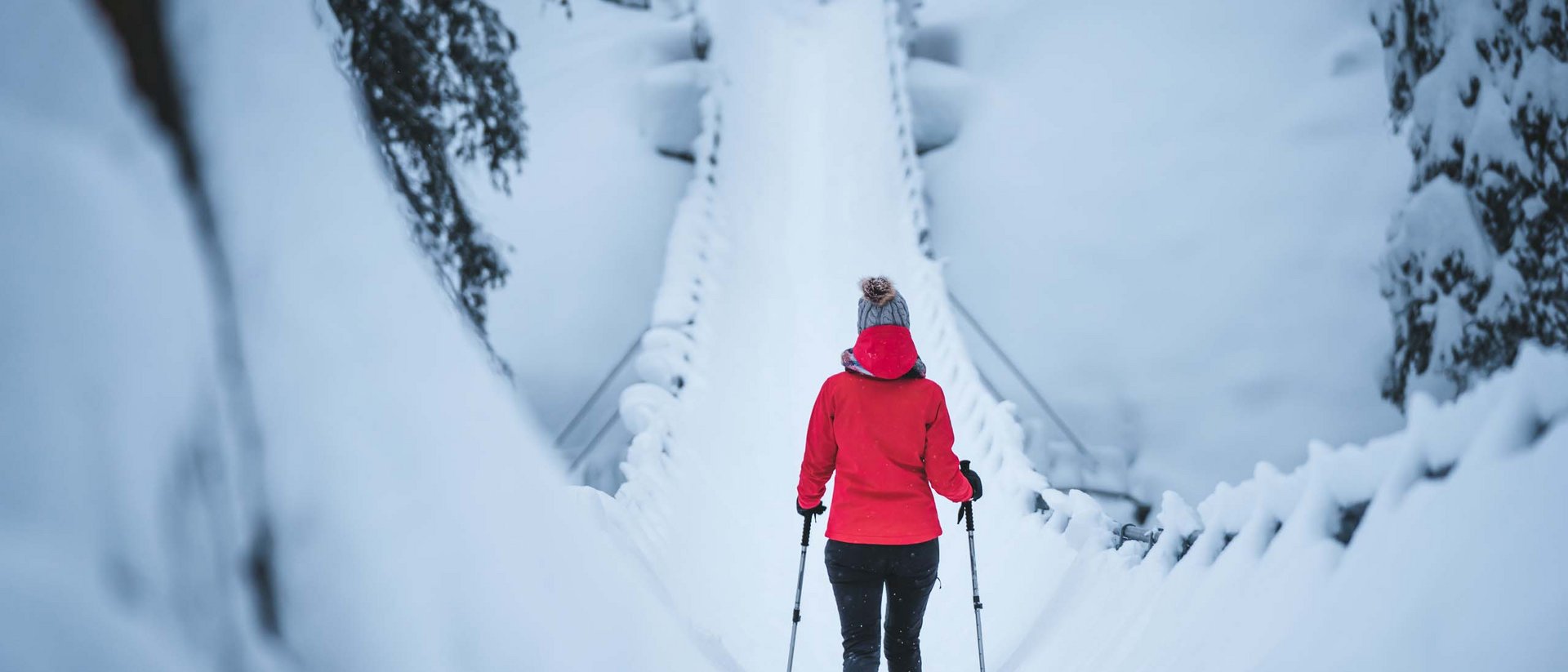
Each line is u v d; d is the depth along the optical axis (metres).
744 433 8.22
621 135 20.70
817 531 6.31
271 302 0.57
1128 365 16.80
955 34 23.94
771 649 4.71
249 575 0.52
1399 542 1.21
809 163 16.34
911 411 2.77
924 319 10.28
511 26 24.14
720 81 19.98
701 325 10.02
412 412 0.70
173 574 0.45
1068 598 3.68
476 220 6.77
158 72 0.52
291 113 0.65
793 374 9.67
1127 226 18.75
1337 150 18.41
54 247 0.42
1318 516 1.58
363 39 5.88
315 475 0.57
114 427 0.43
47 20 0.45
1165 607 2.34
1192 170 19.11
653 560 4.91
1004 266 18.95
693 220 12.77
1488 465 1.09
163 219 0.48
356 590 0.58
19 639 0.36
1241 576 1.88
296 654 0.53
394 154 5.89
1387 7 9.28
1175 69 21.06
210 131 0.56
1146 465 15.44
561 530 0.97
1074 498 4.53
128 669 0.40
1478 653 0.94
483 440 0.83
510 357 17.05
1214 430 15.59
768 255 13.14
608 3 25.23
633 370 16.58
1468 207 8.07
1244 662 1.50
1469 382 7.98
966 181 20.70
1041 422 15.82
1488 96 7.97
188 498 0.47
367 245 0.71
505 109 7.23
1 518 0.39
